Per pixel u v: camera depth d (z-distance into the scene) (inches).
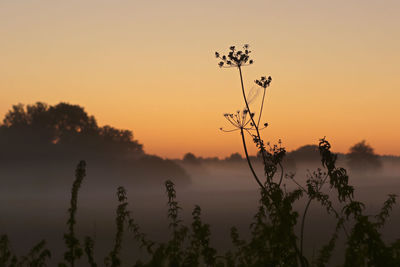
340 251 659.4
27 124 7780.5
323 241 1261.1
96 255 1052.5
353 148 7485.2
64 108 7800.2
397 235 1200.8
